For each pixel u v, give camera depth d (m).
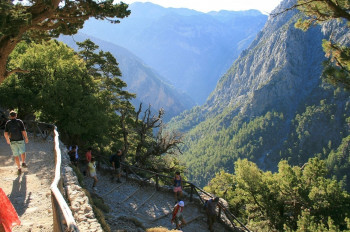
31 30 12.78
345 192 23.75
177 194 15.88
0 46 10.61
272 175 30.50
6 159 11.30
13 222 4.94
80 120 18.95
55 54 21.27
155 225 12.32
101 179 16.48
